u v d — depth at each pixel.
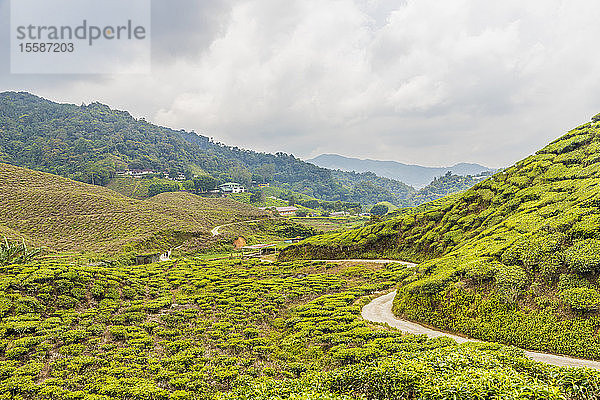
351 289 37.28
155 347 22.62
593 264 22.28
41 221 79.62
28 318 25.05
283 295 35.69
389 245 57.38
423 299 28.09
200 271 49.88
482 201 51.44
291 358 20.69
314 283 40.22
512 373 12.97
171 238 83.44
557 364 18.92
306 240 67.56
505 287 24.48
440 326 25.83
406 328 26.02
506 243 29.41
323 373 15.77
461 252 34.31
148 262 66.94
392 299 33.88
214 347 22.48
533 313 22.59
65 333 23.05
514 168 54.34
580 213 27.89
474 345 18.34
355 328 23.80
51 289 30.27
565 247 25.02
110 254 65.38
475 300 25.42
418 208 97.88
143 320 28.23
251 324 27.34
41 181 104.12
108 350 21.92
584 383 12.34
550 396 11.05
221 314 29.22
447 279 28.06
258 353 21.45
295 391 13.96
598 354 19.11
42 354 20.47
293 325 26.34
